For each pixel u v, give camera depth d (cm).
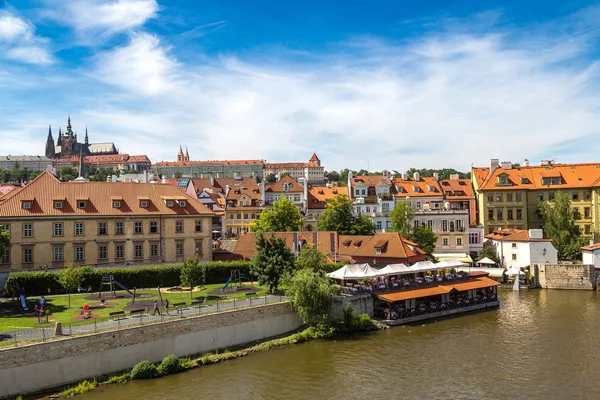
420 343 5766
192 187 12212
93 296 6309
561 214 10312
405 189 12181
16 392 4031
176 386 4503
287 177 12975
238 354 5288
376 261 8094
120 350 4638
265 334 5809
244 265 7719
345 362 5153
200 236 8194
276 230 10025
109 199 7800
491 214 11475
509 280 9375
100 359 4512
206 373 4819
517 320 6762
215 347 5325
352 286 7000
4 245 6038
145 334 4803
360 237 8738
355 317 6247
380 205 11738
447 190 12231
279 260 6575
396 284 7062
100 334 4519
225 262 7725
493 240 10462
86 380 4397
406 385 4578
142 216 7769
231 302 5916
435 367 5006
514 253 9688
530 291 8869
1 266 6894
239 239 9088
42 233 7144
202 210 8275
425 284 7250
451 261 7850
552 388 4484
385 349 5553
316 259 6906
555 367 4978
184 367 4881
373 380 4691
